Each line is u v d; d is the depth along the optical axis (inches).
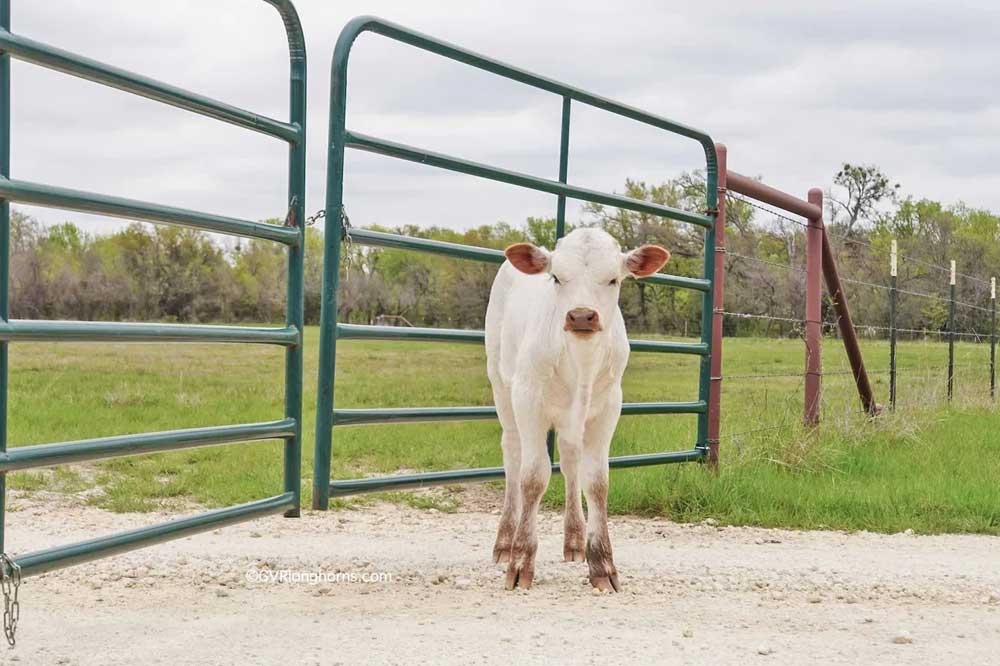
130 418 437.1
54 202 145.6
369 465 350.9
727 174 315.3
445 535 244.2
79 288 1421.0
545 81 252.5
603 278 180.7
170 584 191.8
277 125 190.2
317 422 208.2
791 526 256.2
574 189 265.1
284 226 195.3
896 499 271.7
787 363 747.4
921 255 1760.6
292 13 191.2
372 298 1291.8
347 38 204.2
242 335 183.2
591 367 183.6
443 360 1048.8
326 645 148.7
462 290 1299.2
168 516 262.5
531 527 196.5
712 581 198.8
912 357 866.8
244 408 488.7
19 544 225.1
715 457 308.3
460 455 360.8
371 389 651.5
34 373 669.3
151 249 1455.5
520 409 197.8
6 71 139.2
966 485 285.3
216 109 174.7
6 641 151.5
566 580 199.5
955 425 438.3
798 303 756.6
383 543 232.1
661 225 938.1
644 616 169.9
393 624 161.6
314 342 1259.2
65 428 394.9
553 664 140.0
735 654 146.6
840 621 169.0
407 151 219.8
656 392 586.6
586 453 200.8
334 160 204.7
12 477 308.5
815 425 357.4
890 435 381.1
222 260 1478.8
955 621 170.1
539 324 196.4
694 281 297.9
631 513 272.1
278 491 290.2
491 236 1258.0
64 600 178.2
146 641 151.3
